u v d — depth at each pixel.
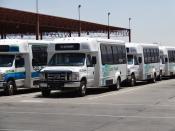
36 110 17.72
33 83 27.58
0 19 55.81
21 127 13.26
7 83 25.31
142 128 13.08
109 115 16.16
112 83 28.50
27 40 27.28
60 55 25.17
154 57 39.09
